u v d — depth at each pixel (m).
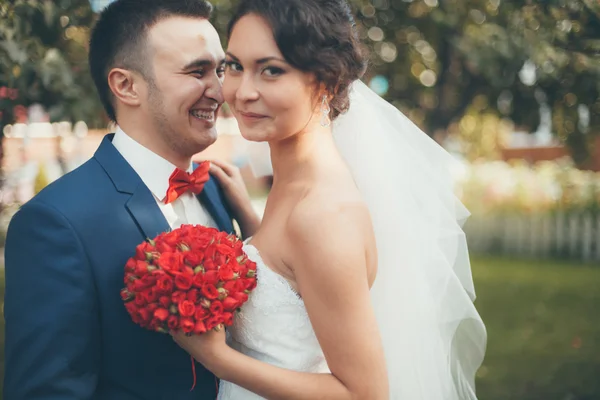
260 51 1.76
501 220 11.80
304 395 1.75
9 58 2.89
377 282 2.14
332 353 1.75
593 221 11.14
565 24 3.78
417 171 2.31
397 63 4.90
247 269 1.85
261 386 1.78
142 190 2.13
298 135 1.90
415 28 4.56
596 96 3.91
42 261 1.91
